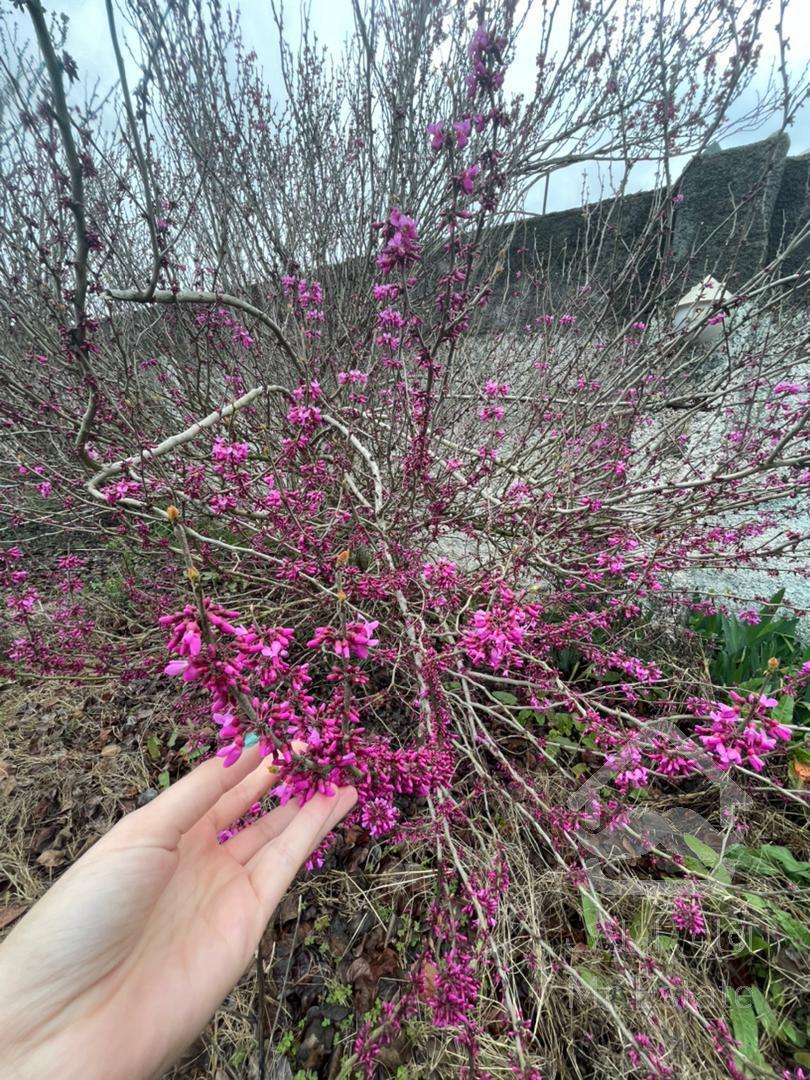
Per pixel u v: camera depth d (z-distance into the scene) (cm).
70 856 204
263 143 360
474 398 323
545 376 376
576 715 224
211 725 234
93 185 357
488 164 154
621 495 262
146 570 343
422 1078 144
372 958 169
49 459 370
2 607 269
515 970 158
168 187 381
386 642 250
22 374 318
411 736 229
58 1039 88
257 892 117
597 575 228
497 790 174
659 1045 135
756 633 241
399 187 354
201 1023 103
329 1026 155
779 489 231
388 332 270
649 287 329
